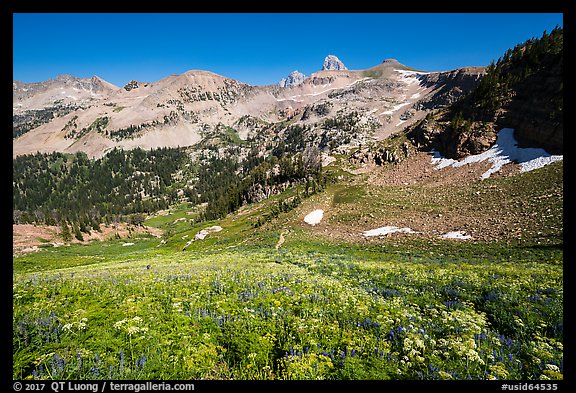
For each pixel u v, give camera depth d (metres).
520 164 73.25
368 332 10.48
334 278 21.36
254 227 87.81
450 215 58.88
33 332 8.80
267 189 141.75
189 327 10.26
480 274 22.08
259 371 8.38
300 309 12.41
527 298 14.55
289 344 9.27
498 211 52.22
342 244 54.69
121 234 151.88
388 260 34.06
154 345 8.81
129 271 24.36
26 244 110.19
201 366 8.30
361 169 120.88
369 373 8.02
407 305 14.23
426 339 9.98
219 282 16.14
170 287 14.85
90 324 9.94
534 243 35.38
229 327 10.21
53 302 12.05
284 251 48.03
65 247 113.69
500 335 10.81
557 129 71.06
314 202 90.50
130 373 7.57
